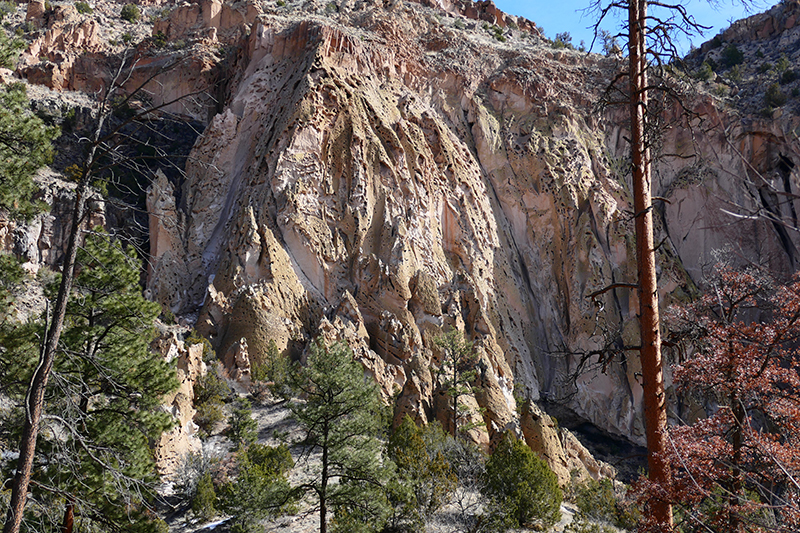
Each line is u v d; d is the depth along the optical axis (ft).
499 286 242.17
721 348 42.37
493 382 147.54
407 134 244.22
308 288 205.57
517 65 303.89
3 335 61.57
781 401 39.55
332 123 232.73
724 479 35.88
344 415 82.07
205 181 237.86
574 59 320.70
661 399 38.27
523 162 274.77
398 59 279.28
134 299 70.03
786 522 26.89
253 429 124.26
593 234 254.27
